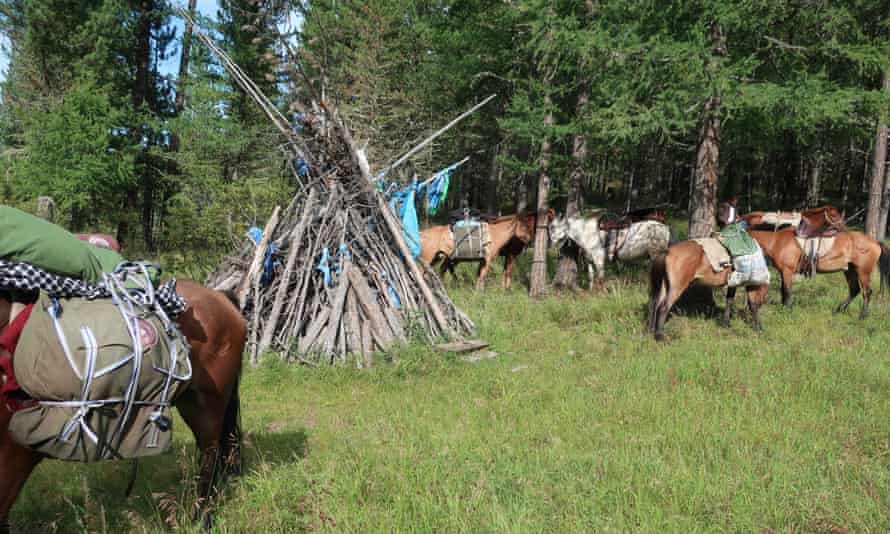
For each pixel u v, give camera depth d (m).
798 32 12.59
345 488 4.57
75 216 19.64
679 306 12.36
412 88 22.44
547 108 14.07
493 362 9.05
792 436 5.59
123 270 3.68
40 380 3.05
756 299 10.90
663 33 12.16
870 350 9.03
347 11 21.97
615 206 34.78
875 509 4.18
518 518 4.02
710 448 5.30
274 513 4.21
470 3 17.55
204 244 17.59
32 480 4.88
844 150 29.42
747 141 15.99
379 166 11.93
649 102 12.83
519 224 15.86
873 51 11.50
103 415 3.21
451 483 4.64
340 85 13.98
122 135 19.53
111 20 19.81
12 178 18.56
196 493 4.12
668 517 4.14
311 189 10.09
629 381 7.59
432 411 6.70
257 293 9.02
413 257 11.02
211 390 4.11
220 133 19.81
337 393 7.62
